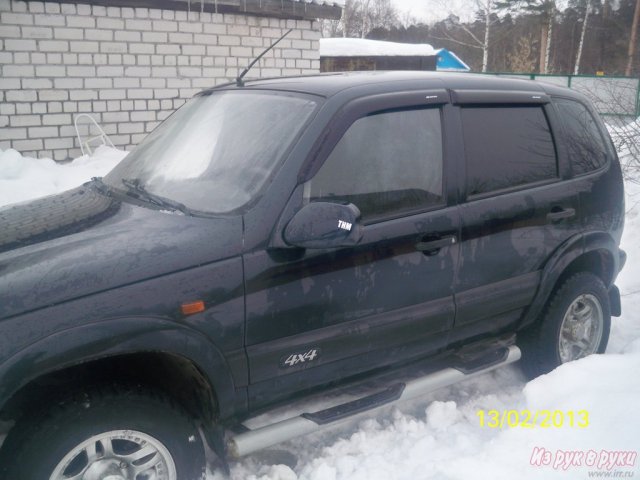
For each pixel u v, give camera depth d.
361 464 3.25
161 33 9.12
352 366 3.14
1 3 8.00
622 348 4.72
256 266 2.73
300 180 2.89
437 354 3.55
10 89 8.26
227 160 3.13
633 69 36.44
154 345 2.52
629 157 9.20
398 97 3.28
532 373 4.13
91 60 8.70
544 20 36.09
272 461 3.31
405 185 3.24
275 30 10.08
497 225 3.55
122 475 2.54
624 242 7.27
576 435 3.12
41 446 2.37
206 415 2.84
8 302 2.33
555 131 4.02
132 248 2.59
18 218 3.16
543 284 3.84
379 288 3.11
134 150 3.88
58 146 8.72
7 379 2.27
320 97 3.15
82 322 2.39
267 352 2.81
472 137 3.56
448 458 3.26
